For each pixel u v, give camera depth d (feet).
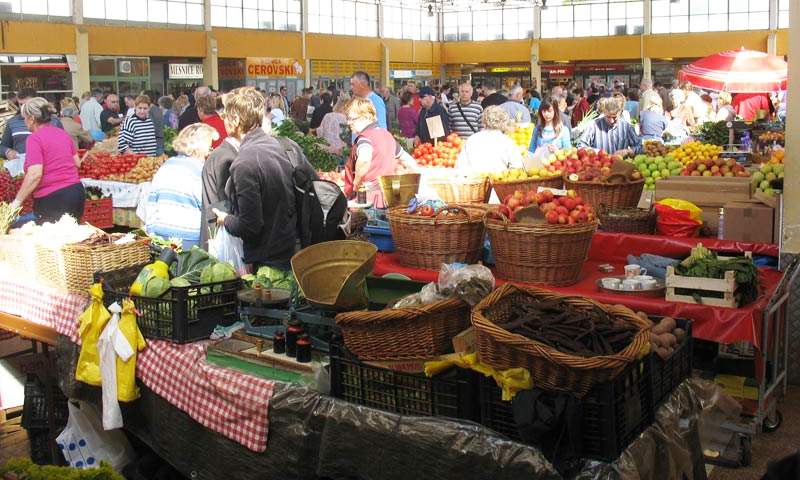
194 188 16.52
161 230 16.37
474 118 37.14
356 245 12.34
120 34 87.30
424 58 136.15
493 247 14.24
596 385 8.94
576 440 8.97
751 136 38.24
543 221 13.74
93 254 13.58
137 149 35.04
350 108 20.18
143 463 13.67
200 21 97.66
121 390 12.44
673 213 16.46
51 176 21.57
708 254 13.57
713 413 12.25
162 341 12.27
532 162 21.50
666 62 124.36
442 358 10.01
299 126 44.21
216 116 25.68
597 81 128.57
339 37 117.91
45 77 80.48
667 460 9.97
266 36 106.01
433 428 9.70
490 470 9.32
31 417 15.06
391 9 129.18
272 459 11.05
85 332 12.76
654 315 12.72
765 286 14.44
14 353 17.43
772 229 15.81
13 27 77.10
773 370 14.92
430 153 26.58
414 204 14.99
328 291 12.09
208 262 12.96
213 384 11.49
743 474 13.79
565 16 129.39
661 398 10.53
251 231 13.58
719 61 38.29
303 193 14.14
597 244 16.40
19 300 14.76
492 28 135.33
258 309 11.98
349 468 10.37
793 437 15.12
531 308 10.17
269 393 10.97
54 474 8.85
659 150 28.17
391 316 10.09
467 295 10.54
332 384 10.75
